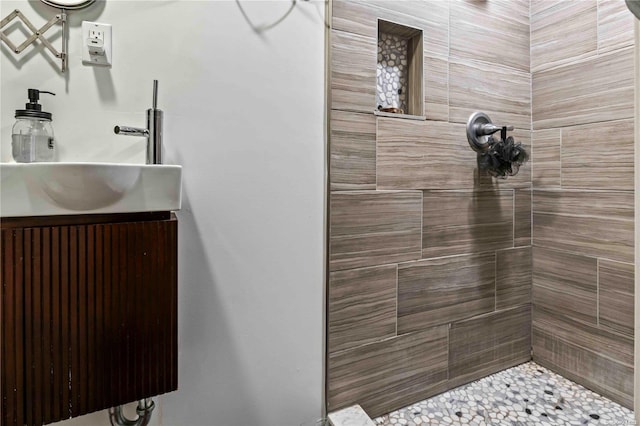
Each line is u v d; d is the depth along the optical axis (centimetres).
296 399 119
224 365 109
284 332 116
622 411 128
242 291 110
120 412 94
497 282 153
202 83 103
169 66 99
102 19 92
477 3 145
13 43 86
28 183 67
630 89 125
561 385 145
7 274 66
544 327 158
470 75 144
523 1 158
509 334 157
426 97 134
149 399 94
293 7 114
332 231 119
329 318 120
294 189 116
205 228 104
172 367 83
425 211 136
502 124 152
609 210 133
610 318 133
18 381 67
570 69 144
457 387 145
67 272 71
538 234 159
